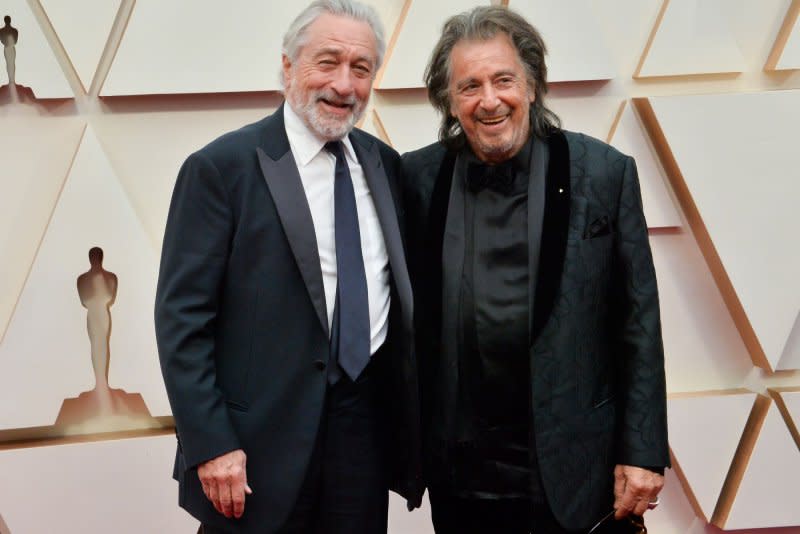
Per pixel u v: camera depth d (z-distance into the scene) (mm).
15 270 2445
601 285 1780
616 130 2631
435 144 1959
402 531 2635
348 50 1707
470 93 1771
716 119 2621
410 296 1775
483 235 1805
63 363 2441
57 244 2408
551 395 1750
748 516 2723
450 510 1928
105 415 2535
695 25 2623
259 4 2457
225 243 1688
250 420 1698
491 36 1766
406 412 1812
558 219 1755
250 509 1705
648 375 1765
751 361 2785
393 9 2607
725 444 2715
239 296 1703
